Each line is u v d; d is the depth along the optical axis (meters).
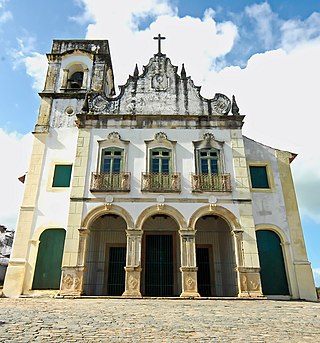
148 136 17.03
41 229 15.99
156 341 5.11
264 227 16.17
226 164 16.45
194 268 14.23
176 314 8.39
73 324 6.50
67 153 17.77
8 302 11.41
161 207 15.30
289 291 15.16
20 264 15.32
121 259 17.16
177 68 18.94
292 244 15.93
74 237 14.73
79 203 15.39
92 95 18.61
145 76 18.72
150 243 17.38
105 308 9.58
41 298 13.65
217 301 12.66
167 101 18.05
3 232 36.56
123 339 5.21
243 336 5.63
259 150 18.02
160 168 16.33
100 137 17.02
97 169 16.22
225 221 16.97
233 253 15.16
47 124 18.48
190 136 17.03
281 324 7.01
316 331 6.22
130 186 15.79
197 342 5.10
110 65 22.36
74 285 13.91
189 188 15.81
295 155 18.08
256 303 12.02
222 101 18.05
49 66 20.58
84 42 21.52
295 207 16.72
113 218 17.83
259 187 17.20
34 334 5.46
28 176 17.09
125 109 17.81
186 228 14.94
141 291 16.27
